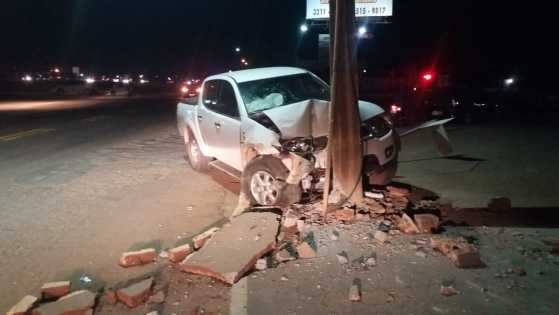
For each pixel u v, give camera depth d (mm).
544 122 14938
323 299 3852
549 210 5801
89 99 39531
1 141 14023
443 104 15391
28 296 4266
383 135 6441
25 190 8297
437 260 4328
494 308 3518
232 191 7867
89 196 7797
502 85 21172
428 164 8859
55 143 13547
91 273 4938
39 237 6000
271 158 5992
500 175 7762
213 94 8055
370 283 4027
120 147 12719
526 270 4023
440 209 5977
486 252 4418
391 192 6328
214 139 7680
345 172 5629
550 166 8242
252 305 3844
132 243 5715
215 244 4969
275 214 5574
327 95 7492
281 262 4586
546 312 3418
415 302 3691
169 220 6492
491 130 13227
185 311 3977
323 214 5523
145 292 4238
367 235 4973
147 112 24719
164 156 11234
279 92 7312
